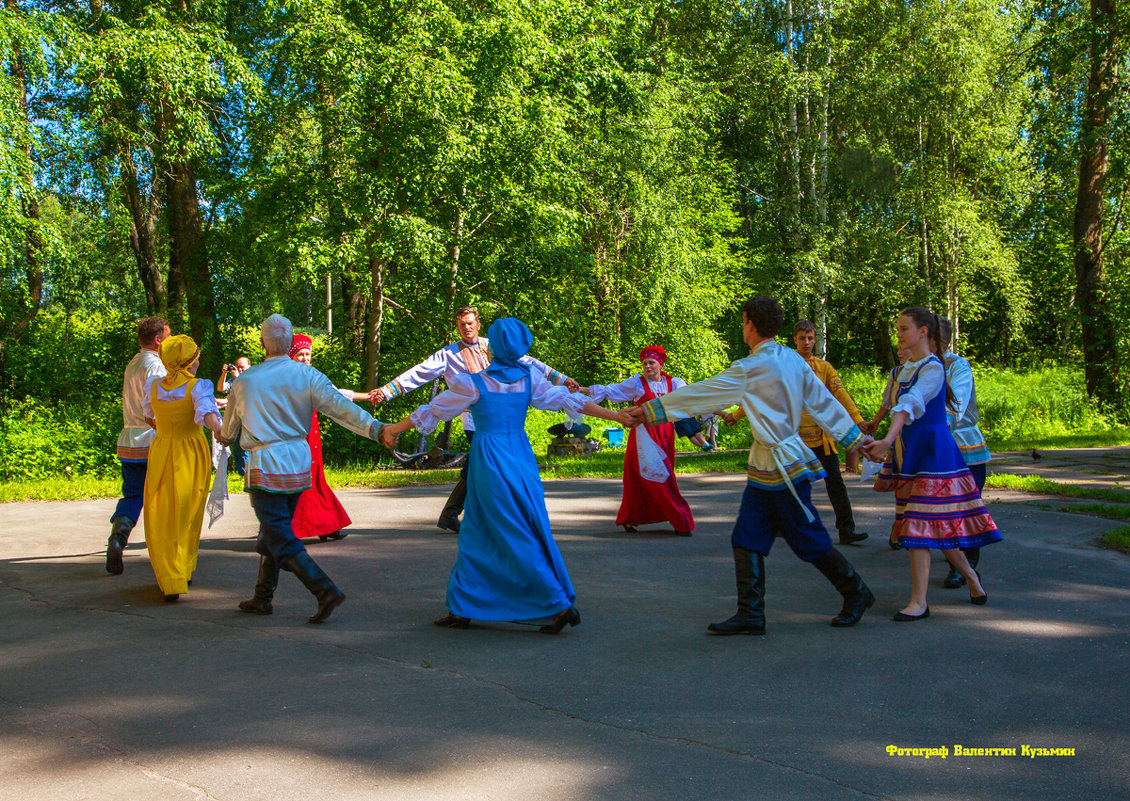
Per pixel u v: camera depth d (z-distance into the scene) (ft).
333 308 72.18
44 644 15.19
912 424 16.81
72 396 63.98
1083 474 39.63
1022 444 57.06
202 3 55.57
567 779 9.93
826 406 15.89
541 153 59.00
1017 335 118.73
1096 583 19.31
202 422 17.48
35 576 20.67
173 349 18.26
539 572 15.67
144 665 13.97
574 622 15.79
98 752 10.70
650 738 11.05
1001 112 99.45
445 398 16.17
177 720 11.68
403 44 52.60
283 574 20.80
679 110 86.28
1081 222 76.02
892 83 94.79
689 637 15.44
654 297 81.51
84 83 50.21
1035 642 14.98
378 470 53.98
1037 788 9.77
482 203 60.39
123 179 60.13
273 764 10.34
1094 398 74.59
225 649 14.83
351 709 12.03
